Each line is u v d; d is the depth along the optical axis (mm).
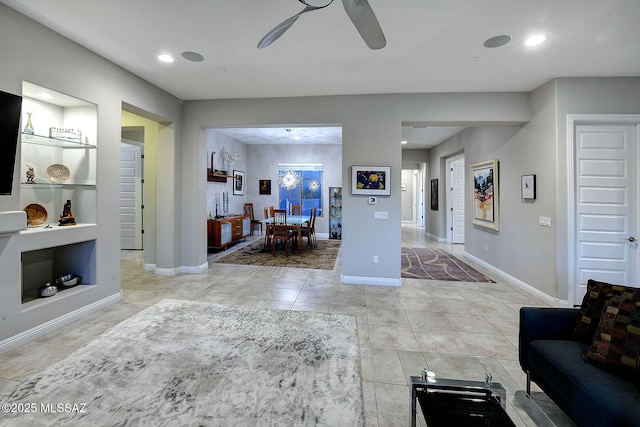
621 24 2484
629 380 1415
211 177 6879
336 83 3855
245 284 4211
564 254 3496
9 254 2387
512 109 4020
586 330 1776
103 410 1494
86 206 3219
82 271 3232
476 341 2643
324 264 5445
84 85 3002
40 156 3033
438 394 1582
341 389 1714
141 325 2574
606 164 3514
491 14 2387
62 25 2607
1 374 2068
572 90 3510
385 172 4207
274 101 4434
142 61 3297
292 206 8469
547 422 1419
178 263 4738
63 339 2586
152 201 4922
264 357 2059
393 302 3576
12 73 2377
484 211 5281
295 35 2736
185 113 4648
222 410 1513
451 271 5051
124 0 2264
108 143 3312
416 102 4156
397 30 2625
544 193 3721
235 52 3078
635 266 3453
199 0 2262
